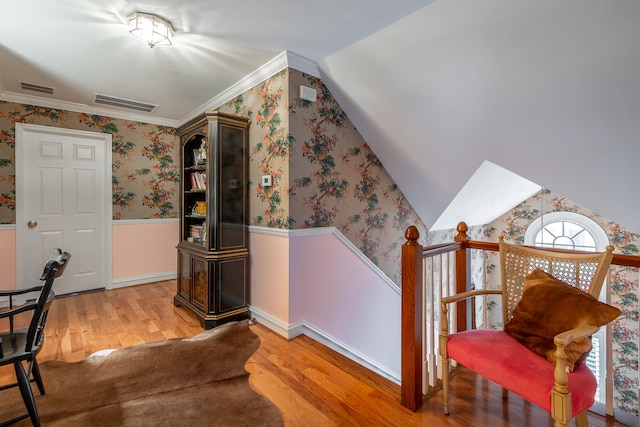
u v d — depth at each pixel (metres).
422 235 3.89
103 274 3.89
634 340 3.86
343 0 1.83
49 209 3.54
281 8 1.91
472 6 1.74
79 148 3.70
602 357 3.86
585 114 1.91
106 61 2.59
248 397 1.77
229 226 2.82
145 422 1.56
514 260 1.75
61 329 2.65
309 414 1.63
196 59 2.56
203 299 2.79
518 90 2.01
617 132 1.90
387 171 3.36
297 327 2.57
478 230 4.91
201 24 2.08
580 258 1.51
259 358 2.21
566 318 1.31
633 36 1.50
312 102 2.68
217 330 2.62
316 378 1.97
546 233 4.59
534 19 1.66
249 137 2.96
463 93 2.21
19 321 2.92
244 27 2.12
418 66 2.21
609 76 1.68
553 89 1.89
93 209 3.81
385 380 1.99
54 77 2.89
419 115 2.55
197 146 3.39
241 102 3.05
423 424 1.57
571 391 1.17
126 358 2.16
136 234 4.08
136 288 3.93
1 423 1.49
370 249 3.22
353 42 2.30
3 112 3.25
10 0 1.82
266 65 2.65
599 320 1.23
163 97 3.41
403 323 1.73
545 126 2.12
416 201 3.58
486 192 3.50
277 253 2.63
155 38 2.14
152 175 4.19
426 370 1.84
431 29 1.96
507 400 1.76
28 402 1.41
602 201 2.49
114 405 1.69
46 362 2.10
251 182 2.94
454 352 1.56
